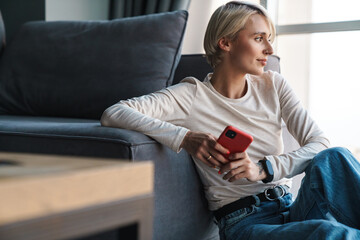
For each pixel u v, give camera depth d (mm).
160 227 1274
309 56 3008
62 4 3000
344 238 1062
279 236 1205
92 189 498
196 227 1461
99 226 501
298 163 1389
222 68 1497
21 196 438
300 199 1354
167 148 1319
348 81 2904
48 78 2107
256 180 1334
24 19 3012
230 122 1469
